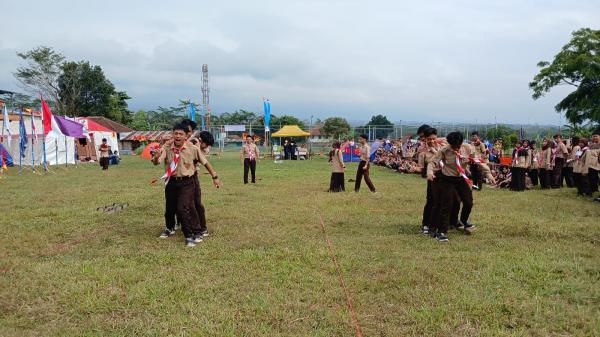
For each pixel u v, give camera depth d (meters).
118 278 4.93
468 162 7.46
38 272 5.13
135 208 9.59
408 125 38.66
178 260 5.66
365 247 6.21
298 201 10.63
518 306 4.10
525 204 10.09
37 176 18.00
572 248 6.13
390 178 17.39
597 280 4.82
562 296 4.39
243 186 13.97
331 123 54.50
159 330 3.70
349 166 25.34
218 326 3.75
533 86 31.02
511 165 13.59
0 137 22.03
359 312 4.04
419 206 9.97
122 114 64.31
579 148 12.70
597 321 3.79
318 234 7.10
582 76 28.94
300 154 32.75
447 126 36.78
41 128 24.75
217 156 36.34
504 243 6.43
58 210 9.27
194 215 6.61
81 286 4.66
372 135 39.16
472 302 4.18
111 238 6.86
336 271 5.16
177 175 6.56
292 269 5.23
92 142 30.03
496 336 3.56
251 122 70.69
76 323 3.88
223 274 5.08
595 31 29.42
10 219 8.34
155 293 4.47
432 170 6.88
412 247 6.26
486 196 11.62
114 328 3.76
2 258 5.80
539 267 5.18
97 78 56.09
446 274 5.00
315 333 3.64
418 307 4.13
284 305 4.18
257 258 5.66
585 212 9.02
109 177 17.58
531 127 35.53
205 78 54.44
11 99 50.47
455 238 6.82
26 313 4.07
